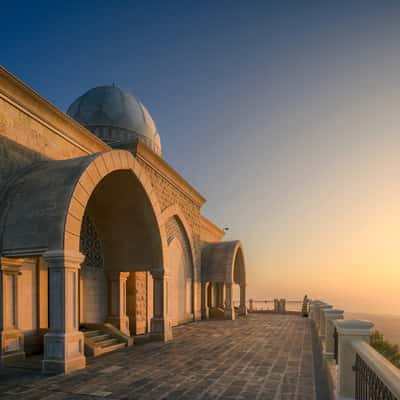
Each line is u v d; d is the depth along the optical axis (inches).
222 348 413.1
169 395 227.6
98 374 281.1
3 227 304.0
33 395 226.5
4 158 326.3
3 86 322.0
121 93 738.2
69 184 303.7
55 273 288.0
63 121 402.0
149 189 448.8
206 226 1053.8
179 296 761.6
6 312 310.7
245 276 1046.4
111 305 493.7
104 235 490.9
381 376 114.7
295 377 274.5
